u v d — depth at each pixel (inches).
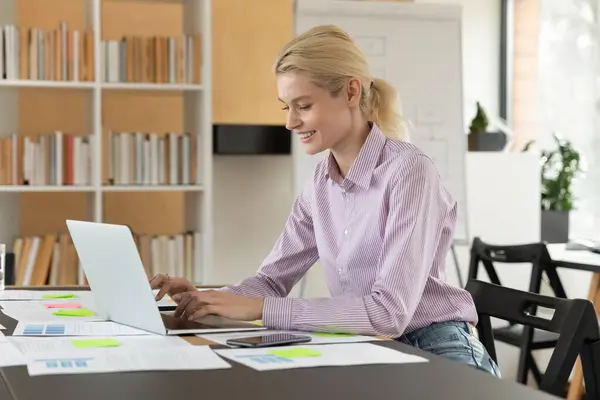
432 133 213.3
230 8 214.8
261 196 218.5
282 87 87.5
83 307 96.9
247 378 60.2
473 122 233.0
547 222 236.7
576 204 250.4
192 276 195.5
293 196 204.7
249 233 218.2
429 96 213.9
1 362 65.1
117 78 189.3
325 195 95.0
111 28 207.6
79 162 187.8
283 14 218.1
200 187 191.2
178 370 62.5
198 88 190.4
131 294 80.1
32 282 187.2
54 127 202.7
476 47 253.6
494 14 254.5
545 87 253.6
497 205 218.1
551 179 242.5
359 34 211.0
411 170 85.7
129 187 187.9
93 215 188.5
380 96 93.4
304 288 203.6
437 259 90.8
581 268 169.6
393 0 225.5
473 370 63.6
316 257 101.7
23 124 200.4
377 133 89.3
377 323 80.1
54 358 66.2
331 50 86.5
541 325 84.1
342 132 88.4
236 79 215.6
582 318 79.8
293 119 87.9
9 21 197.5
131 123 208.5
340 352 69.8
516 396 56.1
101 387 57.2
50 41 185.3
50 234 202.4
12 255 144.9
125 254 78.3
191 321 85.3
